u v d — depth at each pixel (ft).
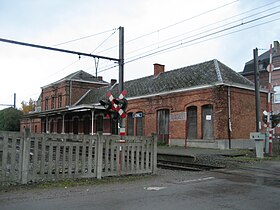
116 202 22.31
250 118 77.36
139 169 35.88
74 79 141.28
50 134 29.53
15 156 27.71
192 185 29.60
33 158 28.68
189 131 78.79
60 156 30.68
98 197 23.89
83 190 26.48
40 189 26.35
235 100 74.28
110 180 31.60
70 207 20.71
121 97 41.88
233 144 72.02
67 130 134.21
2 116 184.75
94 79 147.74
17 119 184.34
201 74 80.69
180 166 49.85
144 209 20.45
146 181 31.76
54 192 25.38
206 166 47.26
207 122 74.43
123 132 41.01
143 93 95.04
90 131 119.75
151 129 90.38
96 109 98.12
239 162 48.75
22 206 20.80
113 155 33.86
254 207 21.15
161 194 25.26
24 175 27.99
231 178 34.30
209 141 72.38
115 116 41.50
